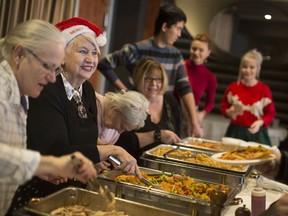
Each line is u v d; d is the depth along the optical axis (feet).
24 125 4.44
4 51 4.00
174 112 9.48
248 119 11.77
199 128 11.05
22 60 3.94
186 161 7.02
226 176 6.56
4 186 4.33
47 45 3.87
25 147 4.54
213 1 15.74
